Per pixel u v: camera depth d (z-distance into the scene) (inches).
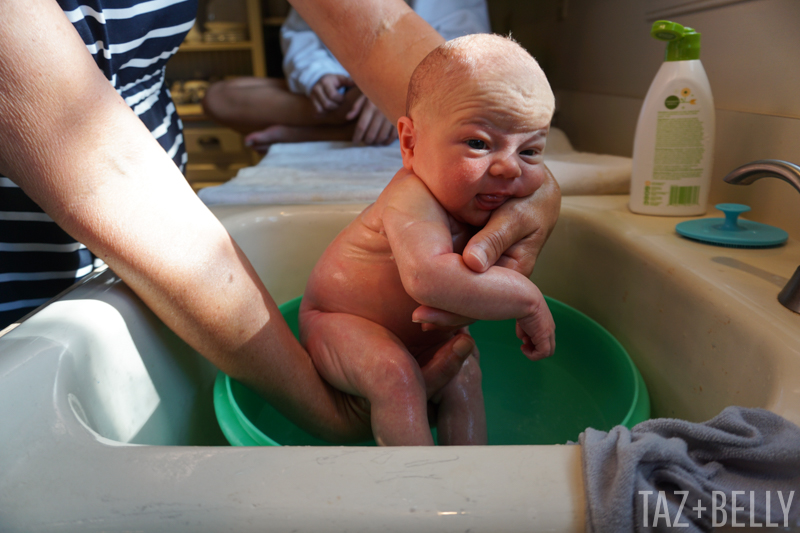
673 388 23.4
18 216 23.4
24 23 15.0
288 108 80.2
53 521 11.6
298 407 22.3
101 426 17.8
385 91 26.9
